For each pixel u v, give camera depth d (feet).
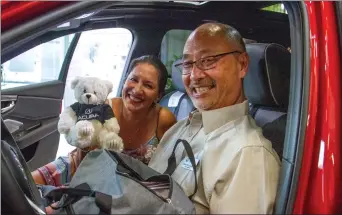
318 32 3.52
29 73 7.30
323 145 3.38
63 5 3.23
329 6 3.59
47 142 7.33
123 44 8.11
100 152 4.35
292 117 3.56
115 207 3.37
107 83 5.77
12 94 6.76
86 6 3.32
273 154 4.04
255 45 5.33
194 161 4.24
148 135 6.38
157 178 3.94
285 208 3.42
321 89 3.45
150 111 6.37
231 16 7.89
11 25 3.11
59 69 7.68
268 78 5.16
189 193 4.19
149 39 8.00
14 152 3.87
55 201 3.92
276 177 3.83
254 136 4.13
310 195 3.36
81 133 5.35
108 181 3.82
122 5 7.06
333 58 3.50
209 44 4.65
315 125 3.42
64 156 6.08
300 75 3.50
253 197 3.73
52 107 7.39
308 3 3.56
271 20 8.18
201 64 4.70
